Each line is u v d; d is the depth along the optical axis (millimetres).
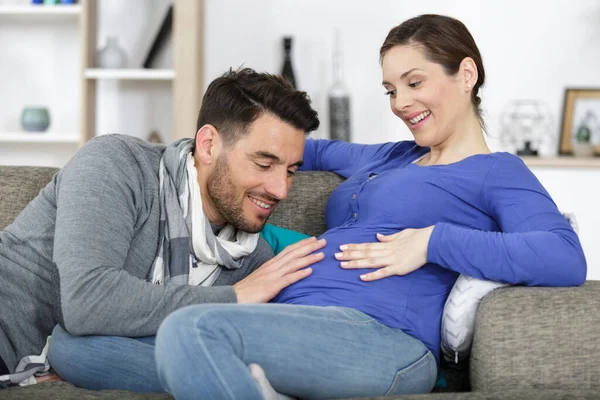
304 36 4363
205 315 1285
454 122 1788
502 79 4254
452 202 1700
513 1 4227
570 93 4199
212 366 1238
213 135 1690
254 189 1671
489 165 1698
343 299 1600
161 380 1300
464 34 1784
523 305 1470
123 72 4117
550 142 4262
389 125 4340
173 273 1652
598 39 4199
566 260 1528
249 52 4379
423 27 1763
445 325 1610
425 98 1753
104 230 1507
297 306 1454
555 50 4223
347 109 4176
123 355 1475
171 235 1670
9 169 1964
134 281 1492
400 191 1729
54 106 4465
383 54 1815
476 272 1563
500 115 4262
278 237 1914
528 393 1330
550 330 1446
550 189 3992
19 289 1599
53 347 1530
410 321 1608
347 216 1856
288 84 1713
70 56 4449
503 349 1446
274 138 1634
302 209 2051
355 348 1440
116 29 4445
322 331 1416
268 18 4367
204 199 1741
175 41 4062
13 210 1893
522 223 1604
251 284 1616
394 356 1493
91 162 1596
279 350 1336
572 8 4203
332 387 1396
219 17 4375
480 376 1480
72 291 1450
